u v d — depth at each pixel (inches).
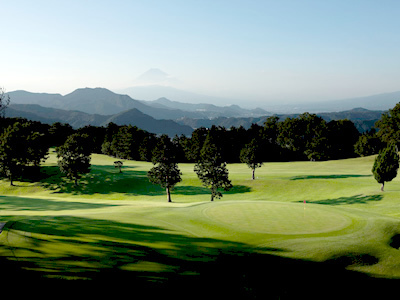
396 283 556.1
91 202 1685.5
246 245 705.6
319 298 497.7
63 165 2615.7
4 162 2632.9
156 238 714.8
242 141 5078.7
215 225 881.5
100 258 547.2
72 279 453.1
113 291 430.6
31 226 721.0
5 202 1589.6
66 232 696.4
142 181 2738.7
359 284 550.0
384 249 702.5
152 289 450.0
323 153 4421.8
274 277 550.6
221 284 499.8
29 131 3415.4
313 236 778.2
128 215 992.2
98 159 4389.8
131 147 4690.0
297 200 1950.1
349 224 884.6
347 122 4810.5
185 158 4849.9
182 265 557.3
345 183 2164.1
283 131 4877.0
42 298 392.8
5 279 436.8
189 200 2151.8
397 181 2114.9
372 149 4350.4
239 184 2468.0
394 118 3275.1
